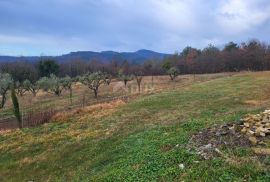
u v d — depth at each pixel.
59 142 23.12
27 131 28.22
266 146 11.75
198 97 34.47
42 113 34.88
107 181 12.06
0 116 43.25
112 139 20.62
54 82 65.69
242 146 12.07
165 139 15.73
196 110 26.88
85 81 71.56
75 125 27.59
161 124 21.73
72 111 34.59
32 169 19.25
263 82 45.00
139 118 26.53
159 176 11.12
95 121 27.98
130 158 14.42
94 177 13.62
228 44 134.00
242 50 115.44
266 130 12.95
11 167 20.19
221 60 114.12
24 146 23.67
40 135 26.12
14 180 18.31
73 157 19.42
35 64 115.75
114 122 26.33
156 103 33.06
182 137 14.80
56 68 106.44
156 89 57.66
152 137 17.14
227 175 9.80
